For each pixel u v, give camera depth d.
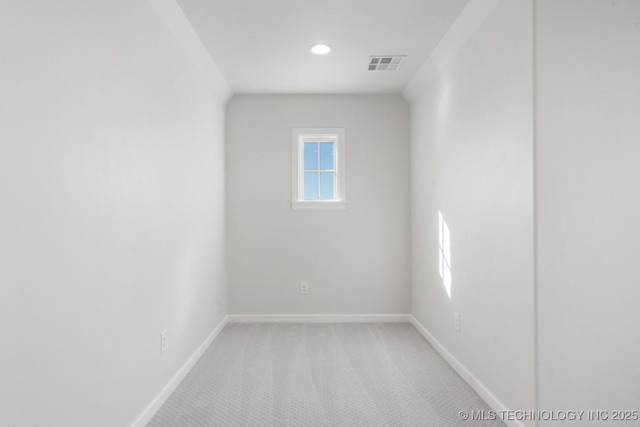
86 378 1.46
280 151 3.93
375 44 2.78
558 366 1.70
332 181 4.04
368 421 2.00
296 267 3.93
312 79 3.50
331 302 3.93
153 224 2.08
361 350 3.07
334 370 2.67
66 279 1.35
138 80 1.91
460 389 2.37
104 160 1.59
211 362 2.82
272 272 3.93
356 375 2.58
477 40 2.30
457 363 2.62
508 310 1.95
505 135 1.97
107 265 1.62
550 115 1.70
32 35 1.18
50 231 1.27
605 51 1.71
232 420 2.01
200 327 2.95
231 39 2.68
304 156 4.04
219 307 3.60
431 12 2.33
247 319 3.91
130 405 1.81
